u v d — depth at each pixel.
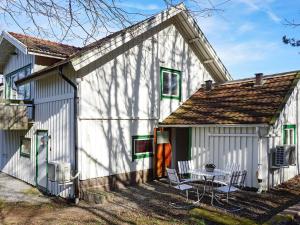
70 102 10.77
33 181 13.08
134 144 12.24
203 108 13.18
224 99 13.22
